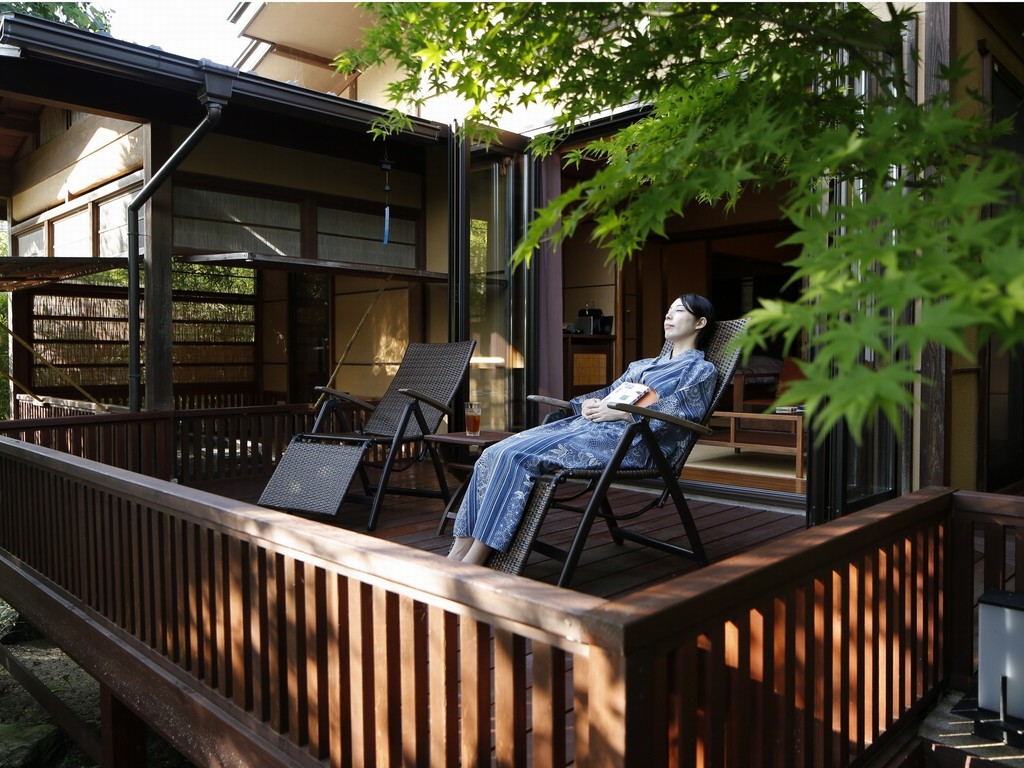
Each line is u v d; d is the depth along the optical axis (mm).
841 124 1534
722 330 3113
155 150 5188
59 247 7344
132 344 5117
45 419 4441
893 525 1954
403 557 1500
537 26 1424
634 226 1223
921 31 3312
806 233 909
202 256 5152
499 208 5508
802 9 1451
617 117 4652
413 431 4117
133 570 2551
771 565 1461
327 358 7879
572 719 1824
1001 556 2250
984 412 3887
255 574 1924
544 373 5453
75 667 4637
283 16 6715
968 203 816
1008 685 1970
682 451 2924
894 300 740
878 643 1910
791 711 1568
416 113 6238
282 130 5887
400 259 6676
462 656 1397
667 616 1191
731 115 1426
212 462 5270
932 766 1979
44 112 7504
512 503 2471
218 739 2062
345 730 1682
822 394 735
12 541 3699
